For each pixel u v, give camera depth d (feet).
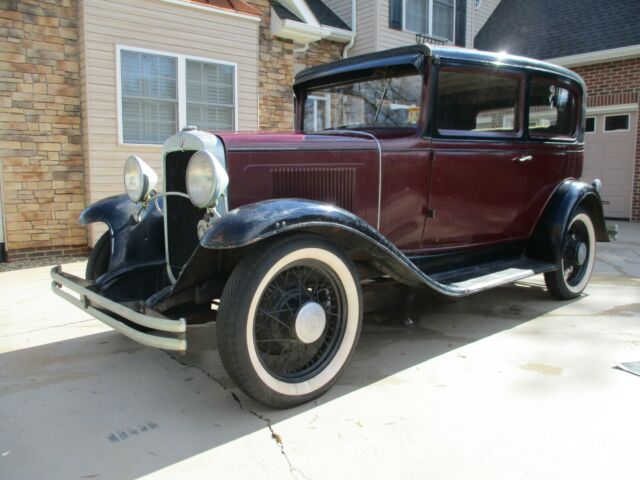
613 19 34.73
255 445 7.32
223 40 24.99
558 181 14.26
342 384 9.27
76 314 13.89
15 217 20.81
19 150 20.65
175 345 7.47
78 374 9.93
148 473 6.72
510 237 13.50
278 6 27.99
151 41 22.79
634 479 6.40
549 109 13.78
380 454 7.04
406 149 10.91
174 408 8.52
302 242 8.09
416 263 11.85
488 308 14.01
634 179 32.65
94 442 7.48
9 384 9.50
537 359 10.28
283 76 28.17
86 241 22.65
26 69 20.51
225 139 9.29
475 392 8.84
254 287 7.65
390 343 11.38
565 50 34.68
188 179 8.52
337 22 35.22
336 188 10.21
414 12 35.76
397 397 8.71
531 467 6.67
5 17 19.86
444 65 11.07
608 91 33.12
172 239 10.14
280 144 9.63
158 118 23.52
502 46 38.70
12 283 17.48
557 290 14.20
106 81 21.79
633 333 11.78
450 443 7.26
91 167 21.77
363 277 10.45
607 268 19.24
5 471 6.79
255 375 7.79
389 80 11.71
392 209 10.96
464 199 12.07
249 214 7.67
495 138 12.34
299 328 8.32
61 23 21.09
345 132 11.64
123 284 10.33
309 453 7.09
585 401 8.45
